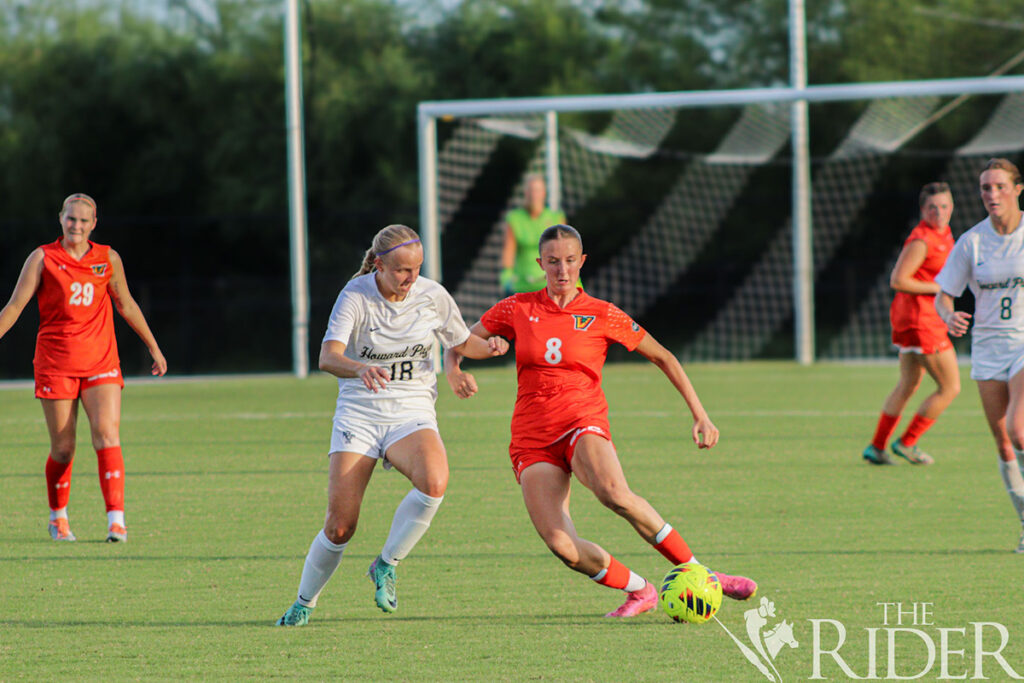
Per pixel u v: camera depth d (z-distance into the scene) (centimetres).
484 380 6569
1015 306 2364
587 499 2961
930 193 3322
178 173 11481
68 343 2538
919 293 3297
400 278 1875
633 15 11525
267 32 11506
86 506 2933
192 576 2192
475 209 9900
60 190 11362
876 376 6419
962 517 2680
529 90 11300
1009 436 2306
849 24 10881
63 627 1852
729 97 6406
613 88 11250
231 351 10606
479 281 8681
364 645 1742
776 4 11094
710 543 2411
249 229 11375
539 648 1720
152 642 1764
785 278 10406
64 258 2527
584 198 10512
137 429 4538
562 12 11550
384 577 1912
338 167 11275
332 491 1861
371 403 1919
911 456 3497
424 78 11250
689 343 10506
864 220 10588
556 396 1903
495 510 2823
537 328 1927
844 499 2917
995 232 2383
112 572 2228
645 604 1920
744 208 10831
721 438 4078
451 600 2006
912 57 10631
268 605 1986
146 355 10588
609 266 10869
